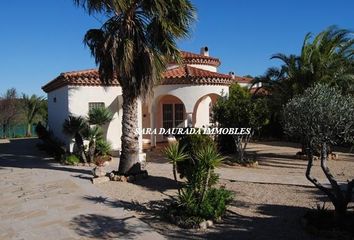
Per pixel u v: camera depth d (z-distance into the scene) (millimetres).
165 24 13438
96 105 21453
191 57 26391
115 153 21422
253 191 12969
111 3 13602
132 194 12703
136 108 15250
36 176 16125
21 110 48188
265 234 8641
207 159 10234
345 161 20297
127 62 13508
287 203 11344
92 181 14570
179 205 10117
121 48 13539
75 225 9711
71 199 12180
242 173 16234
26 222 10188
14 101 48000
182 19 13945
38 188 13898
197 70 23859
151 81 14609
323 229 8547
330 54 20844
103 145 20406
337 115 8141
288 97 20891
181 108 27484
